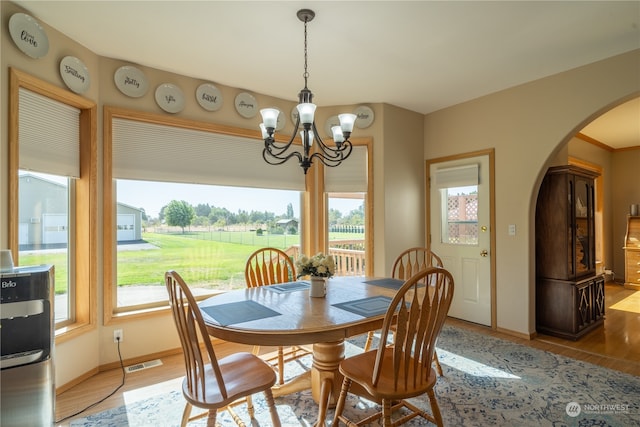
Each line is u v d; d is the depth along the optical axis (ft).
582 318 11.04
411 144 13.34
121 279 9.32
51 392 5.55
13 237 6.59
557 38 8.17
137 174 9.35
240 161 11.23
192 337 4.87
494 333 11.35
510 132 11.25
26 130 7.09
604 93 9.30
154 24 7.41
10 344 5.19
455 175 12.71
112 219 8.93
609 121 15.03
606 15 7.22
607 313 13.88
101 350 8.68
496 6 6.88
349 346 10.14
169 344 9.71
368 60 9.23
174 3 6.71
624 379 8.07
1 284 5.15
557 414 6.64
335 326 5.35
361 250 12.91
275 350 9.98
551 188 11.32
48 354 5.51
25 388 5.26
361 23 7.45
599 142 18.76
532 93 10.71
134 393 7.59
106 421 6.53
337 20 7.32
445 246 13.16
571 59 9.29
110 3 6.67
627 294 17.31
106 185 8.73
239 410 6.93
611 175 20.48
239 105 11.00
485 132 11.91
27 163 7.10
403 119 13.08
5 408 5.10
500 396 7.32
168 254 10.08
